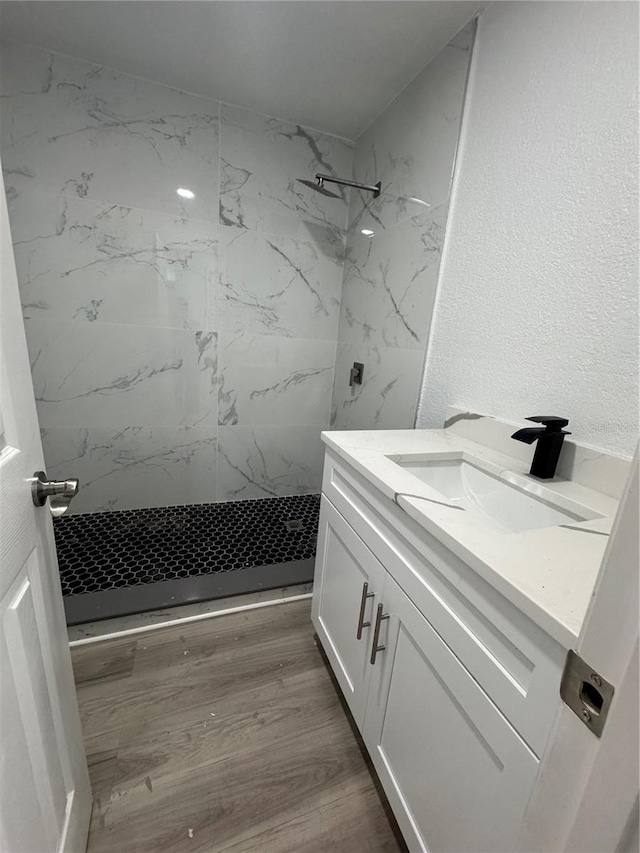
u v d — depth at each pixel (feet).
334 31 4.10
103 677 3.85
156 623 4.51
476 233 3.84
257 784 3.04
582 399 2.87
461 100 3.93
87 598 4.50
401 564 2.49
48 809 1.89
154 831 2.71
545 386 3.16
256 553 5.67
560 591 1.52
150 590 4.71
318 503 7.38
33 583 1.82
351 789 3.05
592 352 2.78
